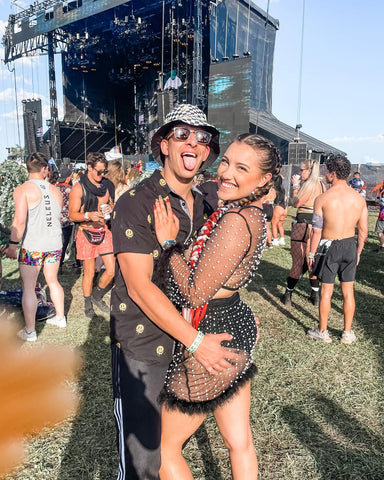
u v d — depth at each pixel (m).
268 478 2.16
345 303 3.92
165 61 35.88
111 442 2.44
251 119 32.44
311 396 2.98
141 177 8.53
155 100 37.03
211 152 1.73
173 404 1.46
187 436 1.53
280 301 5.30
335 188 3.85
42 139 35.81
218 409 1.53
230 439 1.54
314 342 3.98
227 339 1.40
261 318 4.67
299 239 4.88
